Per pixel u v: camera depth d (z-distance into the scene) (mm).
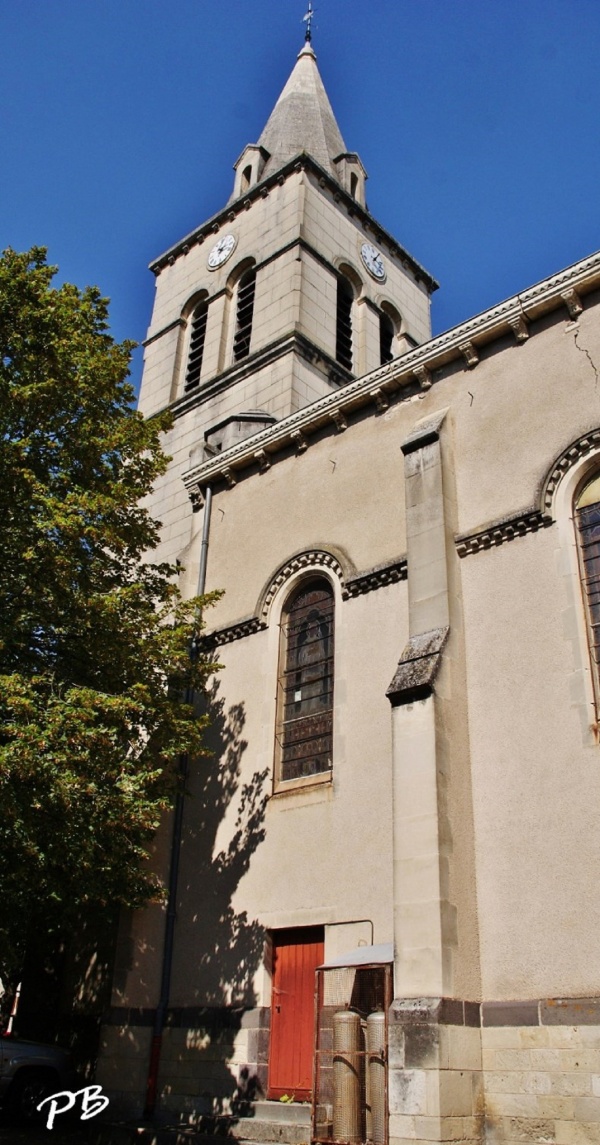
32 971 16719
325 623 14852
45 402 13234
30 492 12617
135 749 13836
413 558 13305
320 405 16234
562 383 13031
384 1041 10422
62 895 11836
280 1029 12695
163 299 28875
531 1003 10180
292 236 25156
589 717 10977
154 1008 14055
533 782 11133
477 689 12086
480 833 11312
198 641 16422
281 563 15734
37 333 13086
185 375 26594
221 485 17938
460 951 10523
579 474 12359
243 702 15336
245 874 13914
